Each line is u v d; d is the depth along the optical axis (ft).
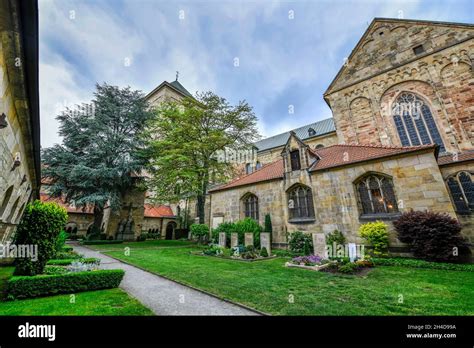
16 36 9.23
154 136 92.84
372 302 16.84
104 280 21.09
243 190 62.18
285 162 53.72
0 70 9.50
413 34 62.59
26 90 12.30
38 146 18.94
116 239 87.40
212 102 77.82
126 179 84.79
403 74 61.26
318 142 103.24
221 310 15.79
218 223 66.49
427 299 17.29
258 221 56.70
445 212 32.17
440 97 54.49
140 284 23.32
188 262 36.76
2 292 18.34
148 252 51.21
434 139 54.34
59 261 29.43
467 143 49.39
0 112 10.19
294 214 50.78
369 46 70.23
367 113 66.39
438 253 29.63
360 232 37.29
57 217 22.57
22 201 22.15
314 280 23.85
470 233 39.37
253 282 23.11
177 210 128.47
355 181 42.11
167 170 73.05
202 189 74.18
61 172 73.31
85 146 84.02
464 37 54.19
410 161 36.42
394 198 37.52
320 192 46.29
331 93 75.15
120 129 92.22
